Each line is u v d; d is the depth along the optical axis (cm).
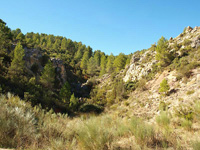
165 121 532
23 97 1908
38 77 3456
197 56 1861
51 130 444
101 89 3938
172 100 1377
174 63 2180
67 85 3341
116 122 576
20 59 2780
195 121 559
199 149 259
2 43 3184
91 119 494
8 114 414
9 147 316
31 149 313
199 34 2381
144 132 359
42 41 9875
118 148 321
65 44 9919
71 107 2608
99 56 9575
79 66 6819
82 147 332
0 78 2081
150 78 2483
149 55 3391
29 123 425
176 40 2977
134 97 2217
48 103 2080
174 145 312
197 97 1057
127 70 3809
